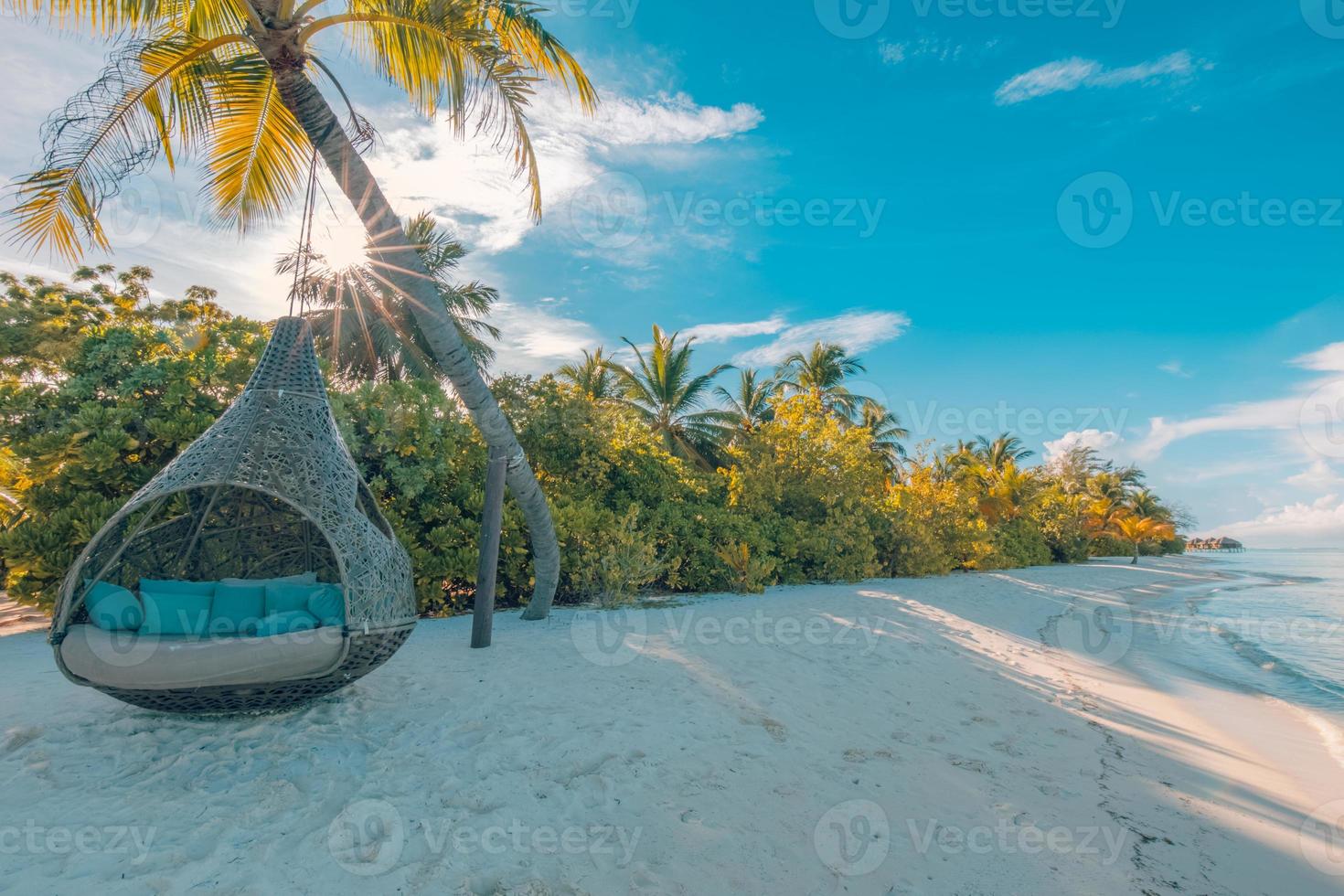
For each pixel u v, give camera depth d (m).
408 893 2.88
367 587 4.78
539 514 8.55
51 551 8.25
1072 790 4.59
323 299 19.69
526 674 6.31
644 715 5.29
